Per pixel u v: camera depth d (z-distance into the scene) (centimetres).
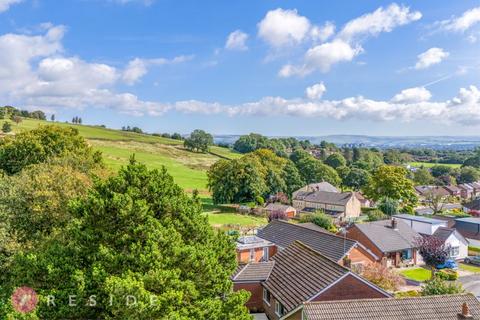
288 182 11006
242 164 9000
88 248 1812
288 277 2777
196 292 1716
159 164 13000
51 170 3212
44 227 2695
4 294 1805
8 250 2333
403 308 2027
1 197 2745
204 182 11150
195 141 17338
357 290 2442
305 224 5616
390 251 4691
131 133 19125
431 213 9681
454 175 17812
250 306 2917
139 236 1808
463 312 1916
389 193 9000
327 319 1912
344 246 3603
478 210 9444
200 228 2012
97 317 1678
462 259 5403
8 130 11781
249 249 3988
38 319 1527
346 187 14262
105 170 4047
